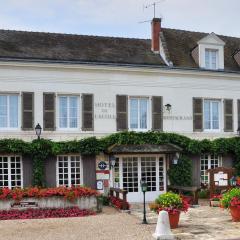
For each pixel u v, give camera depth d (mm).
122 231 14680
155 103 22828
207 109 23969
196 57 24172
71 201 18453
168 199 15422
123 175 22141
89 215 17906
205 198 22750
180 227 15438
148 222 16328
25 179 20766
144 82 22703
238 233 14328
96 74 21938
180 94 23312
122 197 20750
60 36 23953
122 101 22297
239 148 23984
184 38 25859
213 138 23828
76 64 21484
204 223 16156
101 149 21641
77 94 21672
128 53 23859
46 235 14117
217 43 24172
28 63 20828
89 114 21781
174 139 22828
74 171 21516
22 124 20828
